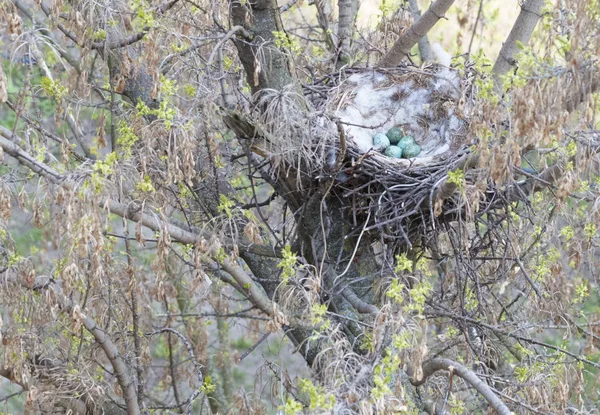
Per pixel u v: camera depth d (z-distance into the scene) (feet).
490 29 40.09
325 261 23.89
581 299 26.23
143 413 26.13
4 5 20.43
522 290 27.94
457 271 24.21
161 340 39.14
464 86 25.14
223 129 27.07
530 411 22.63
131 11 22.41
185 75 25.81
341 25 29.32
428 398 27.04
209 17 25.39
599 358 29.35
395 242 24.22
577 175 19.38
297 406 17.97
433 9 25.18
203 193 25.71
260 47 21.90
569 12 18.67
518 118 17.04
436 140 26.30
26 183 22.86
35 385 23.79
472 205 20.01
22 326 24.63
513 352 27.68
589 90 17.31
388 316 19.22
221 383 39.37
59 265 21.99
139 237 20.61
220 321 39.01
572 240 25.61
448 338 26.89
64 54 29.35
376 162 22.99
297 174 22.30
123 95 27.55
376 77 27.17
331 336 20.12
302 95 23.12
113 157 19.39
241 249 25.79
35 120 28.27
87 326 22.86
